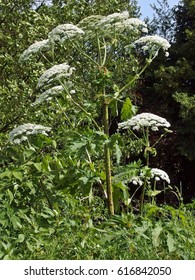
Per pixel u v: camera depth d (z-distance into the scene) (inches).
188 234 206.2
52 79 239.6
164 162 737.6
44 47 252.4
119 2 469.1
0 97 389.1
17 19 414.0
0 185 217.2
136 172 230.4
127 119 239.0
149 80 784.9
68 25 239.8
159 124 230.5
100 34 249.0
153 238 194.2
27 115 381.1
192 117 694.5
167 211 229.6
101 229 213.0
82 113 259.3
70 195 234.1
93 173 226.4
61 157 239.8
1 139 348.5
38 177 221.1
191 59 767.1
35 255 189.5
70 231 207.6
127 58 458.3
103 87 235.8
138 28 257.0
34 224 204.1
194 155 704.4
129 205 233.1
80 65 407.8
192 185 738.2
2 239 196.7
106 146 232.5
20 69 412.5
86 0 461.4
